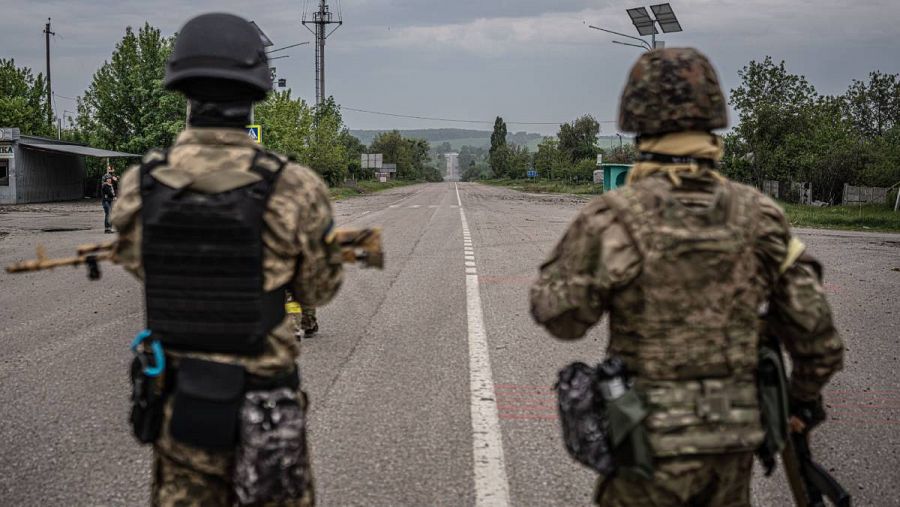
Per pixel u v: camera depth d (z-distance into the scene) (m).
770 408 2.36
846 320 8.95
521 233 20.45
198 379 2.31
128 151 47.12
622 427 2.23
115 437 5.04
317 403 5.72
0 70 50.81
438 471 4.48
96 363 6.92
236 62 2.43
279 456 2.28
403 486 4.27
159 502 2.39
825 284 11.70
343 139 91.88
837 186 36.81
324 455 4.71
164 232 2.35
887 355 7.31
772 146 38.38
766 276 2.36
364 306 9.68
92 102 47.25
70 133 57.38
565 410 2.33
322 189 2.46
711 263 2.24
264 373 2.37
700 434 2.23
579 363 2.40
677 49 2.44
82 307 9.76
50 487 4.27
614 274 2.25
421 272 12.76
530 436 5.05
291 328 2.48
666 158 2.38
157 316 2.37
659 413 2.23
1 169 37.06
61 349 7.46
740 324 2.29
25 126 50.16
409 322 8.69
